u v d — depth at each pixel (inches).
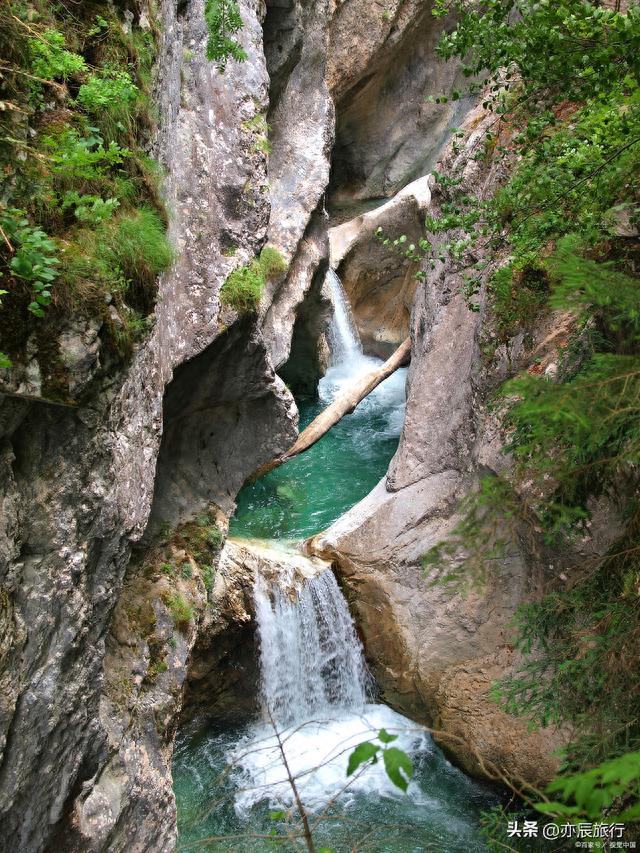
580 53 169.8
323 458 481.4
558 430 114.7
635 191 212.8
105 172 175.9
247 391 319.0
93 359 150.1
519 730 277.4
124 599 249.6
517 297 288.5
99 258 156.2
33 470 154.7
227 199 310.7
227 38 205.3
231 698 317.4
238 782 295.4
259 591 315.0
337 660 335.6
